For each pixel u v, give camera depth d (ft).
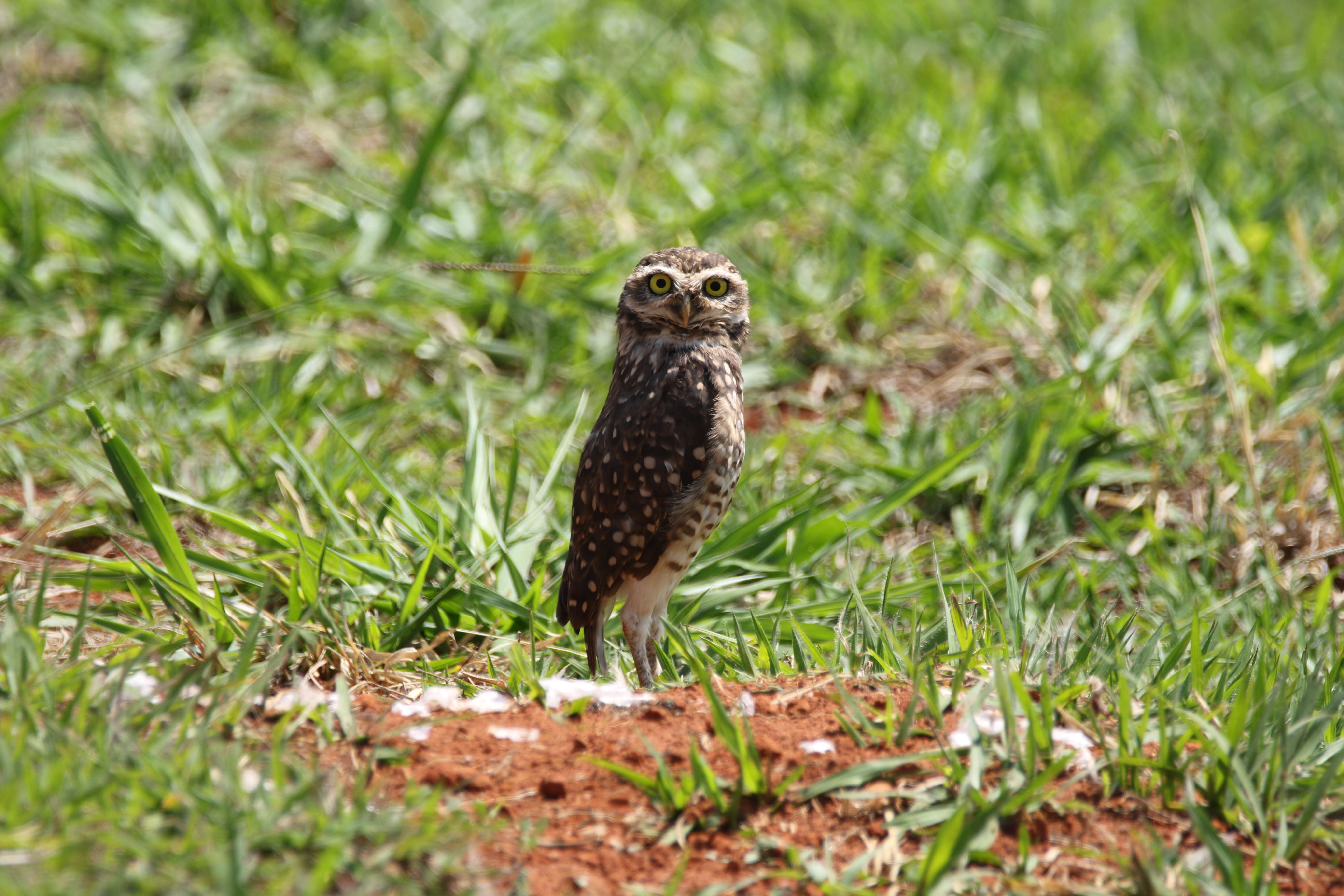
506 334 41.37
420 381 39.17
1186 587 29.68
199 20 54.95
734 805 17.80
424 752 19.30
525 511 31.91
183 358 38.09
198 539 28.48
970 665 22.30
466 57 53.62
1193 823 16.87
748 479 33.35
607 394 36.27
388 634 25.93
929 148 49.14
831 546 30.66
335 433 33.35
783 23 59.82
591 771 18.95
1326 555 28.40
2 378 36.88
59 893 14.23
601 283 41.75
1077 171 48.93
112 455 24.50
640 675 25.26
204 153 43.39
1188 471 34.55
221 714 18.70
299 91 52.85
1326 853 17.67
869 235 44.04
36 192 42.57
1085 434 34.76
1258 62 62.39
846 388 40.22
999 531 33.04
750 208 44.01
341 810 16.40
